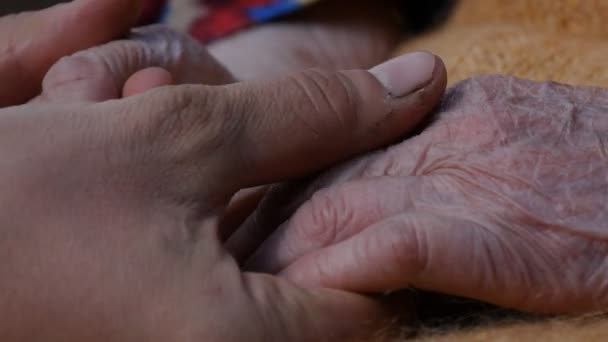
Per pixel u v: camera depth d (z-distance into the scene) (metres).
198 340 0.41
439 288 0.42
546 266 0.42
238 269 0.42
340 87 0.44
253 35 0.60
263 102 0.43
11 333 0.41
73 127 0.42
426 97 0.44
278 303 0.41
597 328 0.41
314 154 0.44
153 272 0.41
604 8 0.54
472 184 0.43
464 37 0.54
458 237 0.42
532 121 0.44
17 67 0.52
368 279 0.42
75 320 0.41
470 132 0.44
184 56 0.52
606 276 0.42
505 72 0.50
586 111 0.44
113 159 0.42
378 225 0.42
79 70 0.49
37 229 0.41
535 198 0.43
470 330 0.42
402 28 0.63
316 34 0.60
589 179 0.43
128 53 0.50
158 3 0.60
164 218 0.42
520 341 0.41
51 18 0.51
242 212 0.46
